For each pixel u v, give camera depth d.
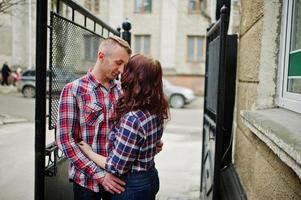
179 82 22.30
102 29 3.66
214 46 3.26
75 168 2.16
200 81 22.23
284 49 2.26
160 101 1.85
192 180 5.36
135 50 22.34
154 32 22.16
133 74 1.82
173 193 4.74
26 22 16.77
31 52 17.73
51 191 2.32
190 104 18.08
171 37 22.11
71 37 2.77
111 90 2.19
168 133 9.75
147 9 22.08
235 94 3.36
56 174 2.41
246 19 2.87
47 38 2.21
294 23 2.16
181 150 7.51
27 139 7.71
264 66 2.38
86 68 3.23
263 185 2.06
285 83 2.24
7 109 13.09
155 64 1.84
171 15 21.97
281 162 1.72
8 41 17.64
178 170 5.93
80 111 2.09
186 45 22.17
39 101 2.09
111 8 15.37
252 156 2.40
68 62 2.74
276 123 1.77
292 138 1.42
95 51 3.46
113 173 1.83
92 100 2.10
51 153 2.37
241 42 3.13
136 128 1.78
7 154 6.21
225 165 3.46
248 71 2.72
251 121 2.18
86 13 3.02
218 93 2.73
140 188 1.89
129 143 1.78
